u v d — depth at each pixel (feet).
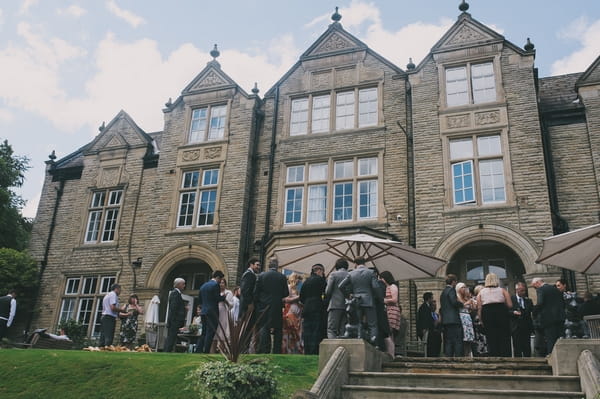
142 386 23.52
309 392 18.58
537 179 47.09
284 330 35.47
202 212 58.49
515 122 49.90
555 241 30.53
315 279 31.76
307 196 55.21
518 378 21.66
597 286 43.78
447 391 20.79
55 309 61.67
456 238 47.32
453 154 51.13
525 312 33.24
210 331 32.83
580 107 50.78
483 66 53.78
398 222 50.70
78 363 26.50
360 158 55.16
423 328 34.35
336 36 61.62
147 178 64.95
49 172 71.05
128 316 43.21
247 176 57.93
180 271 59.11
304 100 60.49
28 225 88.79
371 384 22.82
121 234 62.85
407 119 54.80
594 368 19.51
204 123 63.16
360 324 25.14
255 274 33.27
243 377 19.76
